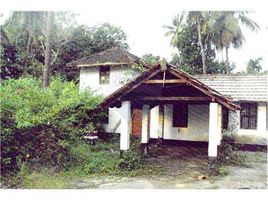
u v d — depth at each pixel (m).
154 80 12.84
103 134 20.92
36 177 10.89
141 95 13.62
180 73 12.56
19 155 11.37
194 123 20.05
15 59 25.80
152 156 16.27
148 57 28.30
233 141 19.56
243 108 19.94
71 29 26.98
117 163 12.98
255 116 19.69
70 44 27.25
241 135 19.69
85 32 27.67
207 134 19.77
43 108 12.70
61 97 14.48
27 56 26.03
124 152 13.43
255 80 21.00
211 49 30.53
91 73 23.00
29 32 25.86
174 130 20.36
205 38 30.11
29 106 12.20
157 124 20.30
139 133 21.66
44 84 20.53
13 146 11.38
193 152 17.94
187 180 11.86
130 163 13.01
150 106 16.36
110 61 21.81
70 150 13.06
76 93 16.45
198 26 29.55
